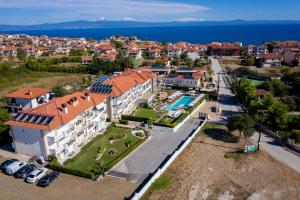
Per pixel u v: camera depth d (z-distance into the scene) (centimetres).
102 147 5988
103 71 14225
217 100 9938
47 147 5362
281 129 7106
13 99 8025
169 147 6156
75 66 14962
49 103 5994
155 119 7844
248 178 4991
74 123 5862
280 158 5716
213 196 4469
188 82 11594
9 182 4722
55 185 4650
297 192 4588
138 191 4500
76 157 5641
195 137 6712
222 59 19212
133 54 18412
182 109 8756
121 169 5209
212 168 5309
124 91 8031
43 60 16425
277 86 10056
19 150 5678
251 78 13400
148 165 5366
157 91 11150
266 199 4409
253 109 7588
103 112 7131
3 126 6241
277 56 16212
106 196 4362
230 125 6556
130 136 6738
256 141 6531
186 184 4775
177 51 19800
